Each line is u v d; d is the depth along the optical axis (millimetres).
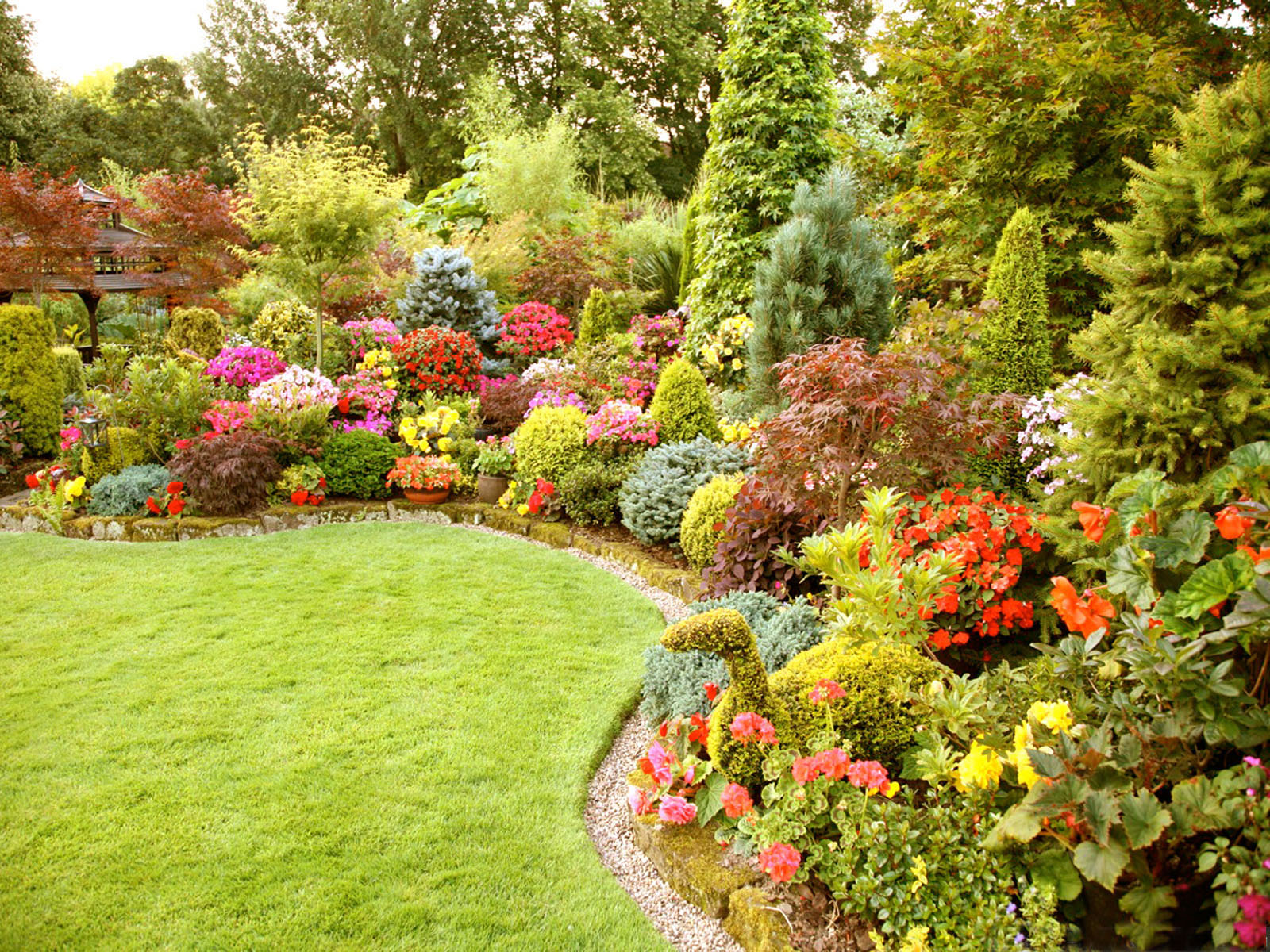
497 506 6848
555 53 22875
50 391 8516
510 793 2963
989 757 2229
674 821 2643
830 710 2662
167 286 12172
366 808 2842
